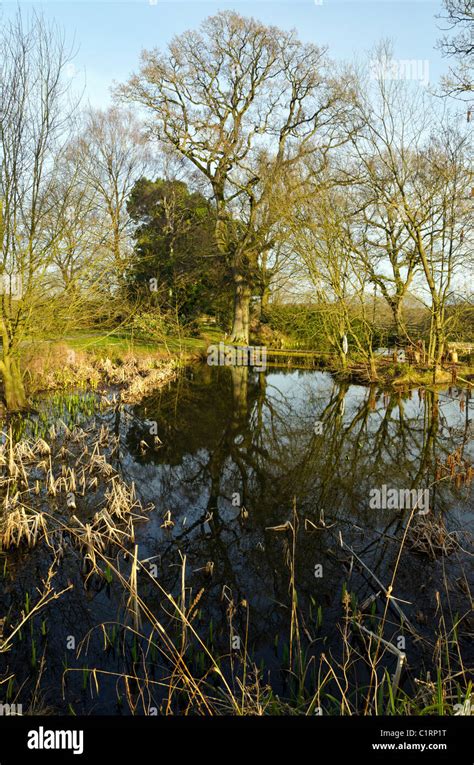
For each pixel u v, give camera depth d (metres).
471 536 5.79
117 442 9.23
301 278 18.94
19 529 5.47
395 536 5.94
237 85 24.33
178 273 25.97
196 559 5.45
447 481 7.82
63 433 10.02
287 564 5.33
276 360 23.39
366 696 3.47
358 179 16.55
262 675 3.54
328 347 21.39
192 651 3.97
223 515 6.59
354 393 15.55
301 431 11.19
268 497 7.27
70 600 4.64
